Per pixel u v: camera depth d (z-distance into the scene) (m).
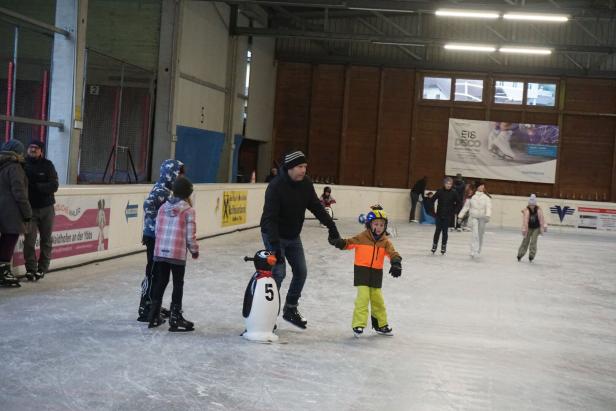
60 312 7.10
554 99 28.98
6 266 8.19
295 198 6.57
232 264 11.49
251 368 5.50
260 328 6.43
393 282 10.81
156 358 5.62
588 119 28.83
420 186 25.58
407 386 5.29
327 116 30.14
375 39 23.66
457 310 8.76
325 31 24.06
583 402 5.20
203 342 6.23
